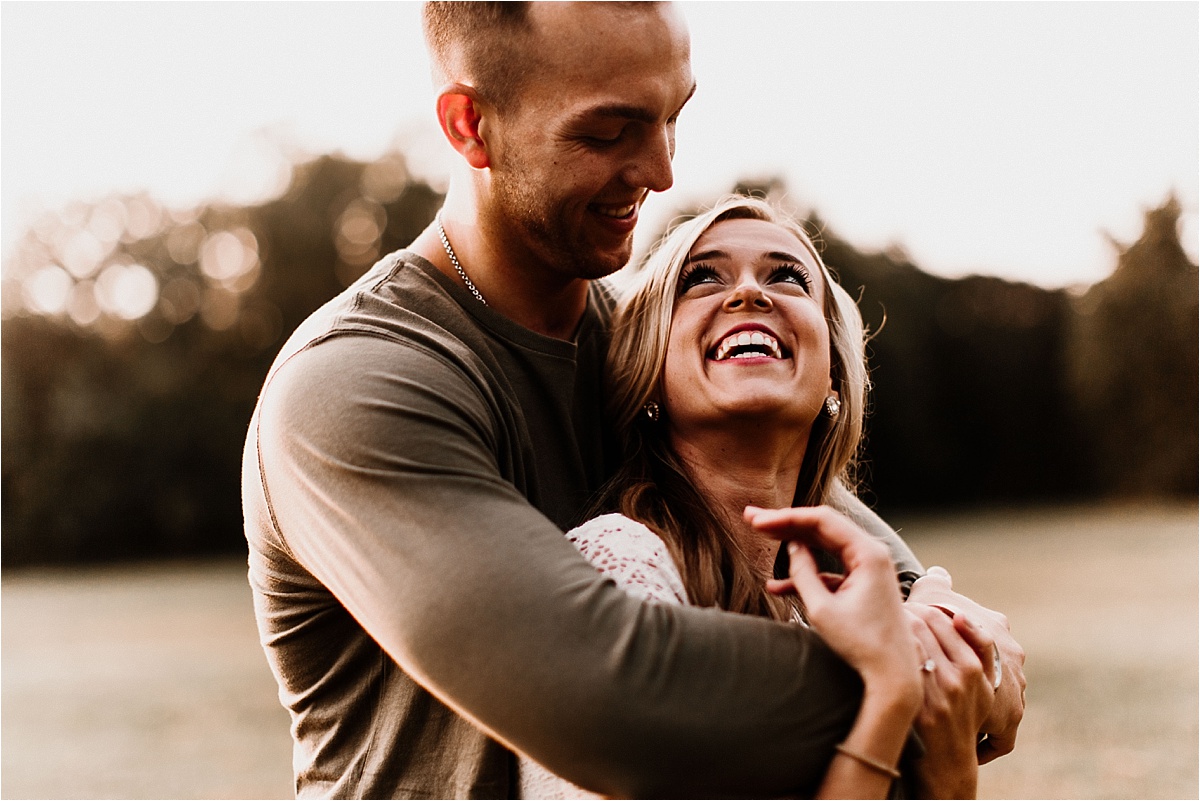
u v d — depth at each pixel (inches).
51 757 305.9
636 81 67.4
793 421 74.4
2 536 1117.7
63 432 1128.2
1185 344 1218.6
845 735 52.1
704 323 75.1
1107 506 1232.8
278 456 61.0
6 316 1146.0
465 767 61.0
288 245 1242.6
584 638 50.8
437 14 71.6
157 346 1184.2
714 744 49.9
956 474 1304.1
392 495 55.1
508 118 69.4
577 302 79.8
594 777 50.5
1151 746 270.7
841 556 55.7
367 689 65.3
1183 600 520.7
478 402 62.6
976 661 60.6
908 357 1250.0
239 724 344.8
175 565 1076.5
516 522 54.5
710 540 70.7
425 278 72.7
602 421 81.0
